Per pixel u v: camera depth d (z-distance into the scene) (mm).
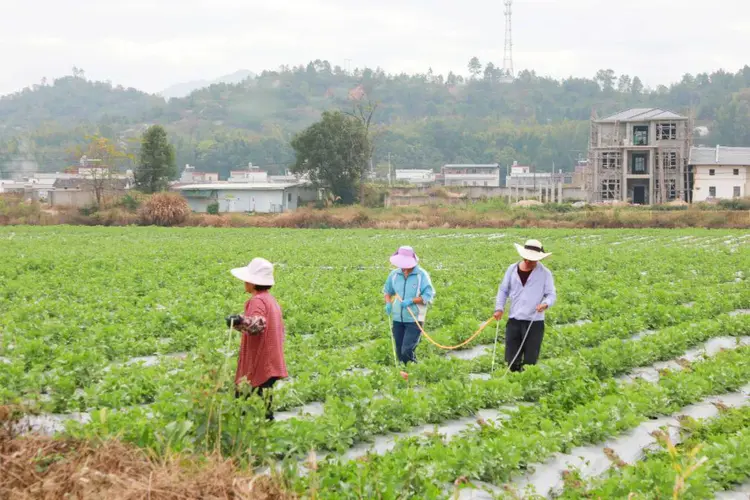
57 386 10672
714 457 9055
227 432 8047
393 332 13938
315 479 7371
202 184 107062
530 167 188875
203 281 25578
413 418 10367
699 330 16625
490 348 15797
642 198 92688
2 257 32031
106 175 92812
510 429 9609
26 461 7090
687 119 90688
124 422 8516
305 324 17312
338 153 90500
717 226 65375
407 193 101125
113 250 37906
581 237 53250
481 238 52062
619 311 19750
